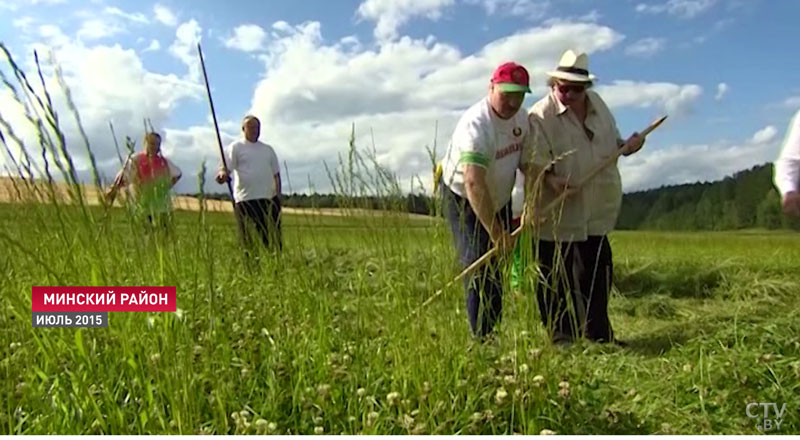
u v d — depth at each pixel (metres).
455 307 3.50
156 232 3.16
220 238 4.28
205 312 3.62
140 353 2.96
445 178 4.65
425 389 2.97
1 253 3.07
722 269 7.52
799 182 3.96
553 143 4.86
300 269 4.14
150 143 3.38
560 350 3.72
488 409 2.98
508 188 4.75
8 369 2.76
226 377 3.17
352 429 2.89
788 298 6.47
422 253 3.65
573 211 4.85
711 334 4.64
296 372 3.37
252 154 8.00
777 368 3.58
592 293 4.91
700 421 3.20
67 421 2.67
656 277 7.49
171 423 2.63
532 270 3.35
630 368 3.94
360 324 3.68
